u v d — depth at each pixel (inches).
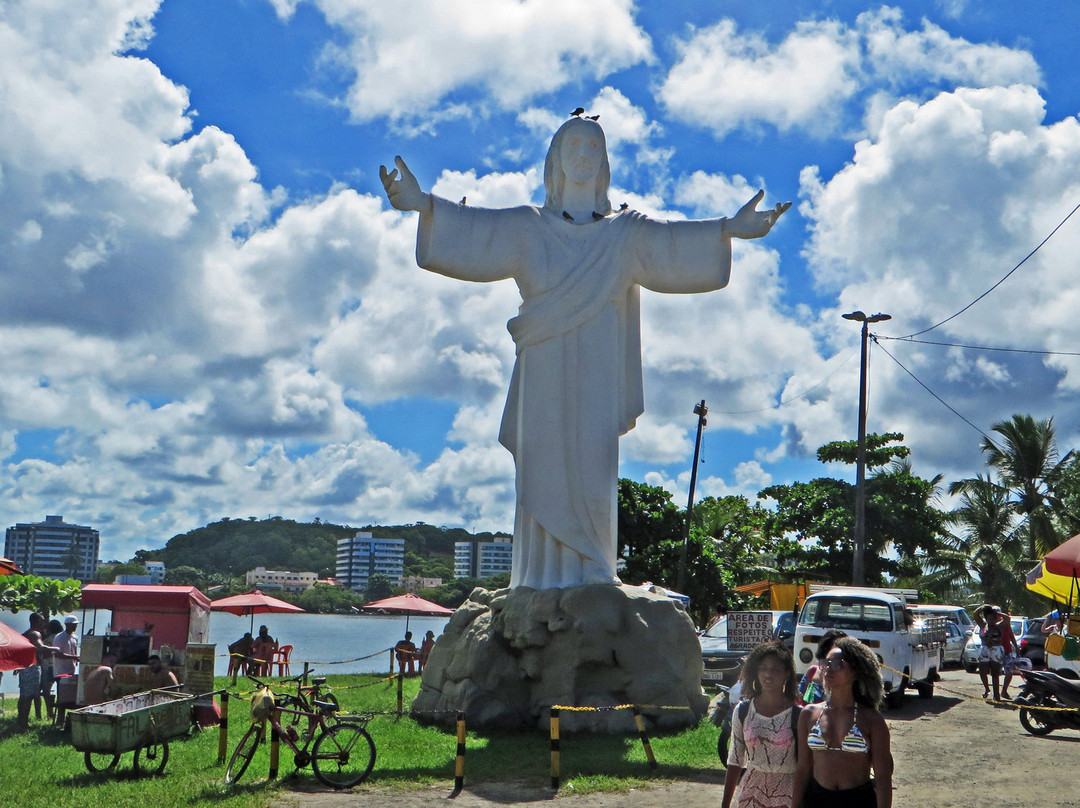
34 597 1034.1
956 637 1314.0
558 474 786.8
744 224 800.3
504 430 823.7
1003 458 2059.5
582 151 832.3
